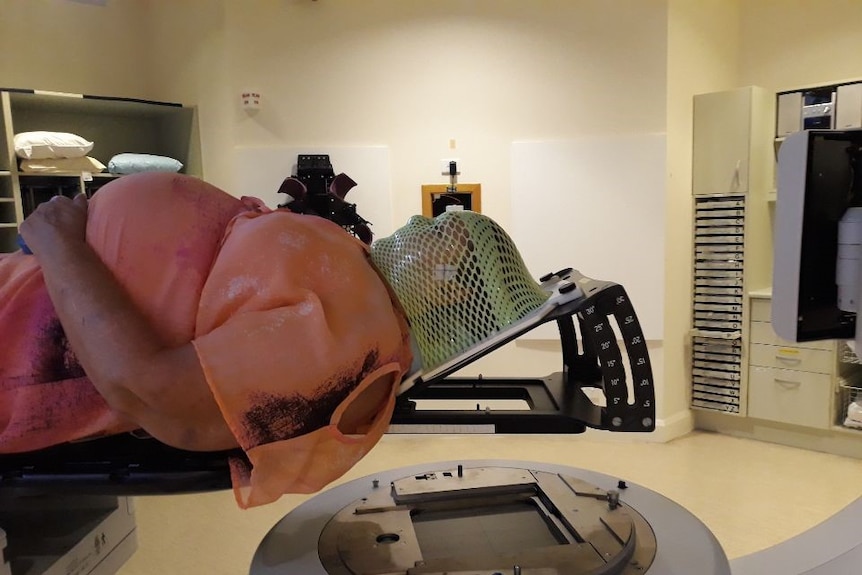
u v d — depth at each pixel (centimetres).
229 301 81
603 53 323
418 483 117
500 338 91
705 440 334
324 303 82
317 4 335
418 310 95
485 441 337
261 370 77
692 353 347
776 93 332
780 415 320
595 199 331
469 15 334
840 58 335
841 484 275
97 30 363
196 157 362
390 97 342
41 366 88
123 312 80
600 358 93
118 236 86
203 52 351
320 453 84
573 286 91
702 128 331
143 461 92
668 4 310
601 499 109
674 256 330
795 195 99
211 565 221
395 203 349
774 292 104
